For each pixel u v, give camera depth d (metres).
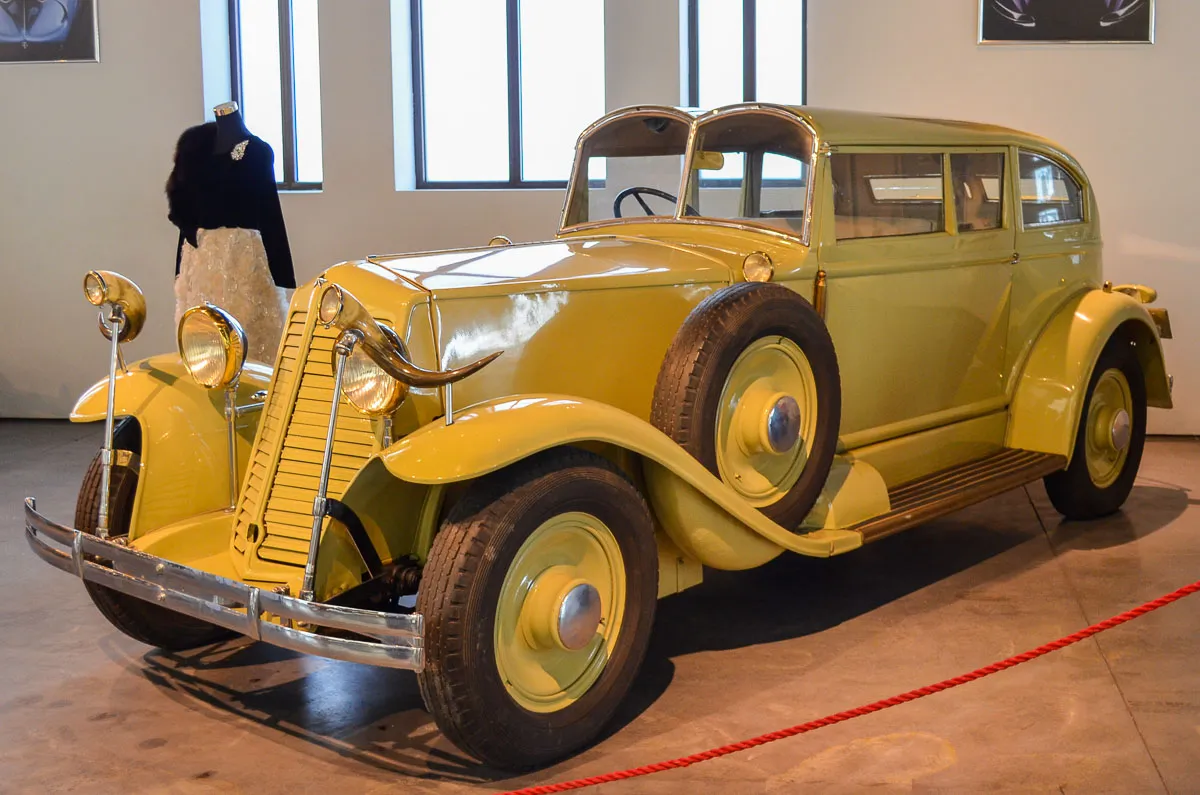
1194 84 5.95
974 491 3.74
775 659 3.21
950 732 2.72
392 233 6.91
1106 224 6.12
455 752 2.68
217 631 3.40
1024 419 4.28
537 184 7.09
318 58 6.90
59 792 2.50
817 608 3.65
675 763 2.48
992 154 4.12
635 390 3.22
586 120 7.07
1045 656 3.19
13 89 7.10
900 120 3.82
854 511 3.36
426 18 7.09
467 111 7.15
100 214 7.14
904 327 3.77
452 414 2.49
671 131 3.75
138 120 7.03
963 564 4.08
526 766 2.56
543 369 2.97
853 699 2.92
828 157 3.44
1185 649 3.23
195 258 4.91
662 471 2.80
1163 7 5.92
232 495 3.12
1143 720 2.77
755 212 3.57
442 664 2.34
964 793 2.43
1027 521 4.64
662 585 3.03
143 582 2.61
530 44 7.05
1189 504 4.85
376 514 2.66
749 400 3.10
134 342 7.25
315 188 7.29
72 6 6.98
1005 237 4.16
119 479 3.13
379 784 2.52
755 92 6.78
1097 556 4.14
